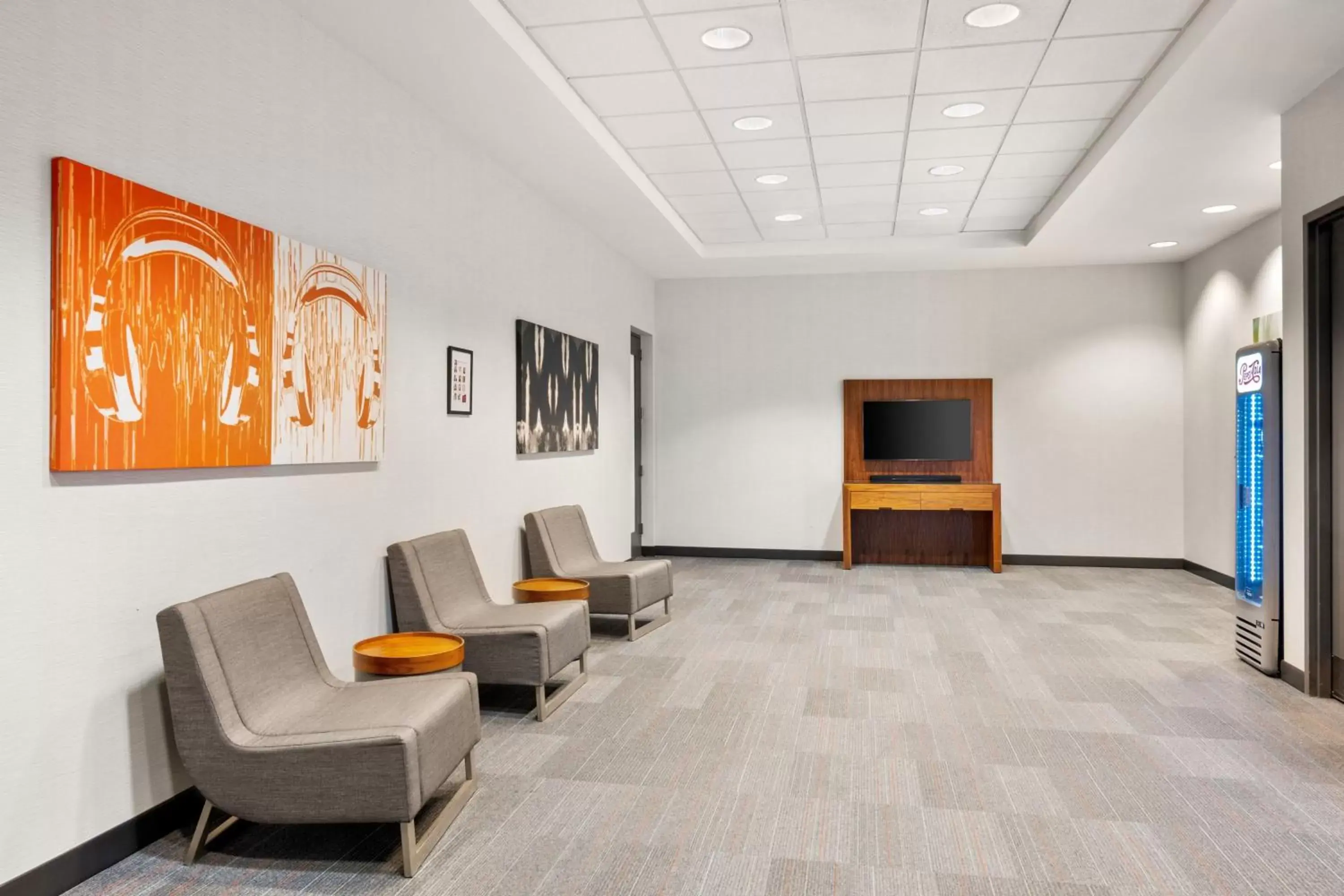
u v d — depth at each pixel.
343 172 3.76
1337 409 4.25
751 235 7.91
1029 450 8.61
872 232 7.84
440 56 3.88
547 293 6.20
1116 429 8.46
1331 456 4.28
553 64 4.28
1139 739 3.73
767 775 3.34
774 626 5.96
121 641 2.66
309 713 2.85
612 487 7.74
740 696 4.36
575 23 3.86
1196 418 8.01
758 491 9.11
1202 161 5.33
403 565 4.05
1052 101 4.77
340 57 3.74
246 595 2.94
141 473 2.73
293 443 3.38
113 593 2.63
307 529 3.53
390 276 4.14
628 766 3.44
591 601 5.55
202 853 2.70
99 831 2.59
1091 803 3.08
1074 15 3.80
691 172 6.04
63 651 2.47
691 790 3.20
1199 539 7.97
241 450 3.10
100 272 2.53
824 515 8.98
